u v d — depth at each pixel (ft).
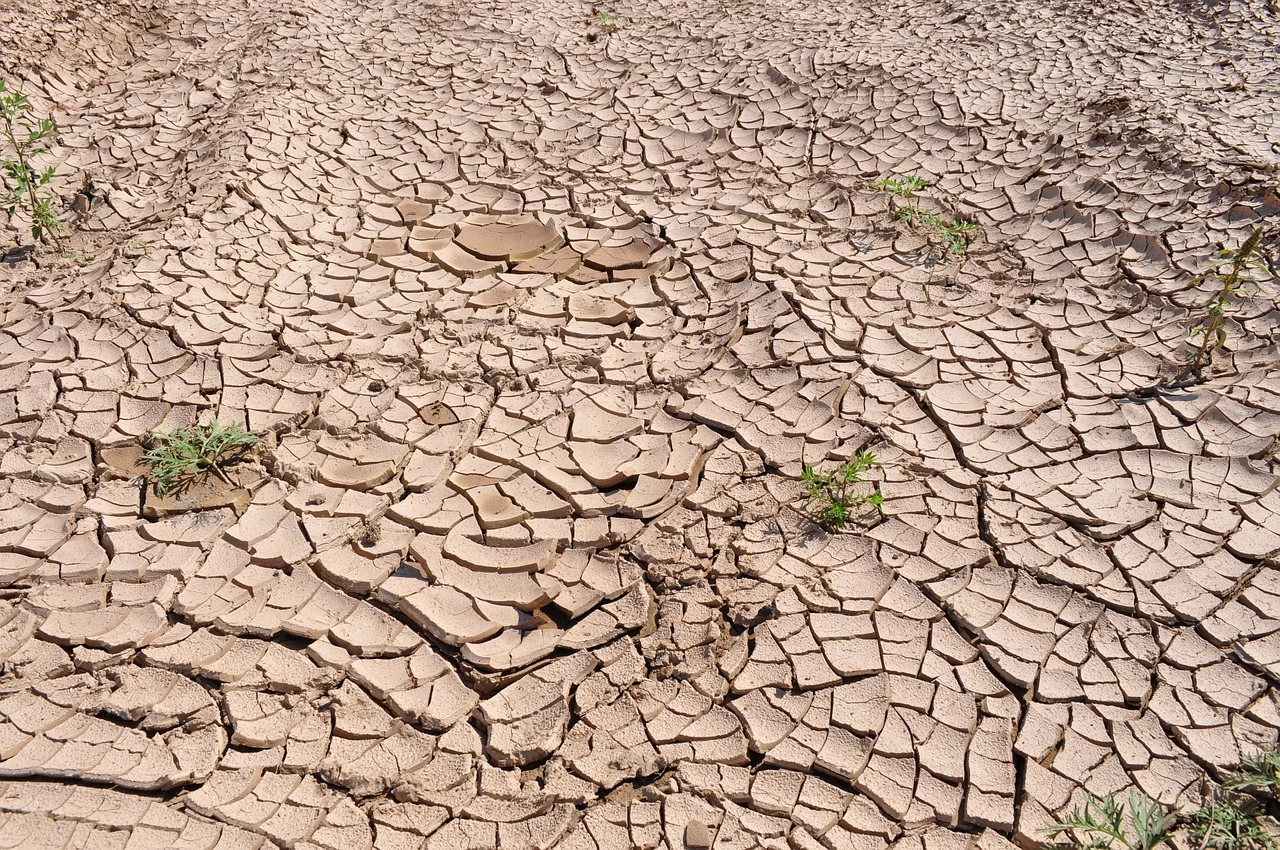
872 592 9.55
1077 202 15.53
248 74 22.02
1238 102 17.67
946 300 14.10
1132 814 7.13
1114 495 10.50
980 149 17.54
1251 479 10.49
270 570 9.96
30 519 10.44
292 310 14.14
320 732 8.41
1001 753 8.04
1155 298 13.38
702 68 22.03
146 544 10.16
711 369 13.02
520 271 15.40
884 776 7.92
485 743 8.38
